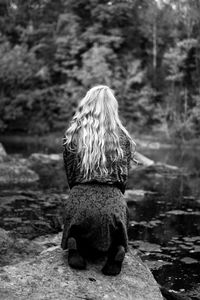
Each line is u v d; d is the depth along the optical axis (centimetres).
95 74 2973
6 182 966
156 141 2569
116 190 312
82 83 3081
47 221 602
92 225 300
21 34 3234
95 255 327
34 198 786
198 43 2892
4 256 406
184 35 3092
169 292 348
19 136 2891
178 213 693
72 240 302
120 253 301
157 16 3241
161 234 565
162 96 3066
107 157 313
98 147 309
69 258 310
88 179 311
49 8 3547
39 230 554
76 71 3059
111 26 3231
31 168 1241
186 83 3005
